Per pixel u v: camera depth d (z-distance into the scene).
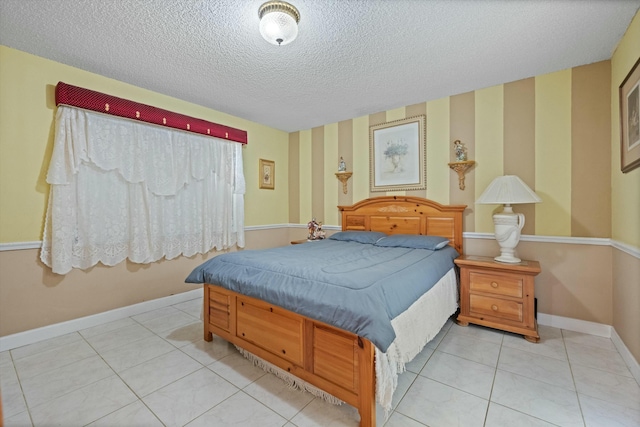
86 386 1.75
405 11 1.78
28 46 2.16
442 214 3.14
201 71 2.55
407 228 3.37
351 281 1.59
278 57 2.32
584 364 1.95
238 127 3.85
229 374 1.88
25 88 2.25
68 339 2.35
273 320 1.82
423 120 3.29
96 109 2.48
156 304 3.03
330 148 4.14
